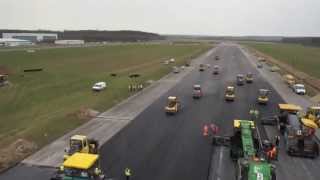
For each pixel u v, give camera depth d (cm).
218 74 11238
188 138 4553
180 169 3562
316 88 8638
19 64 11638
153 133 4759
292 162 3822
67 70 11162
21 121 5378
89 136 4584
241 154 3638
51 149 4088
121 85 8694
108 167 3575
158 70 11756
